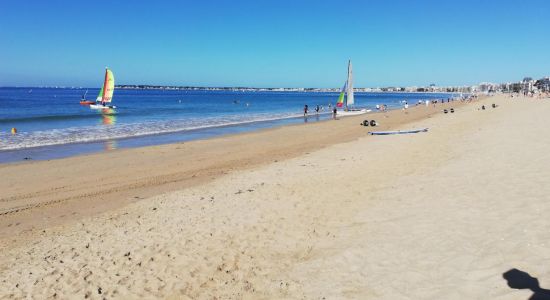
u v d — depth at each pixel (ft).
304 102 327.47
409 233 23.66
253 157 61.82
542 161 37.27
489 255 19.39
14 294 19.52
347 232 25.13
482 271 17.99
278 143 78.07
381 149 58.49
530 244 19.80
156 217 30.73
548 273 16.93
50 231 29.17
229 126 114.21
